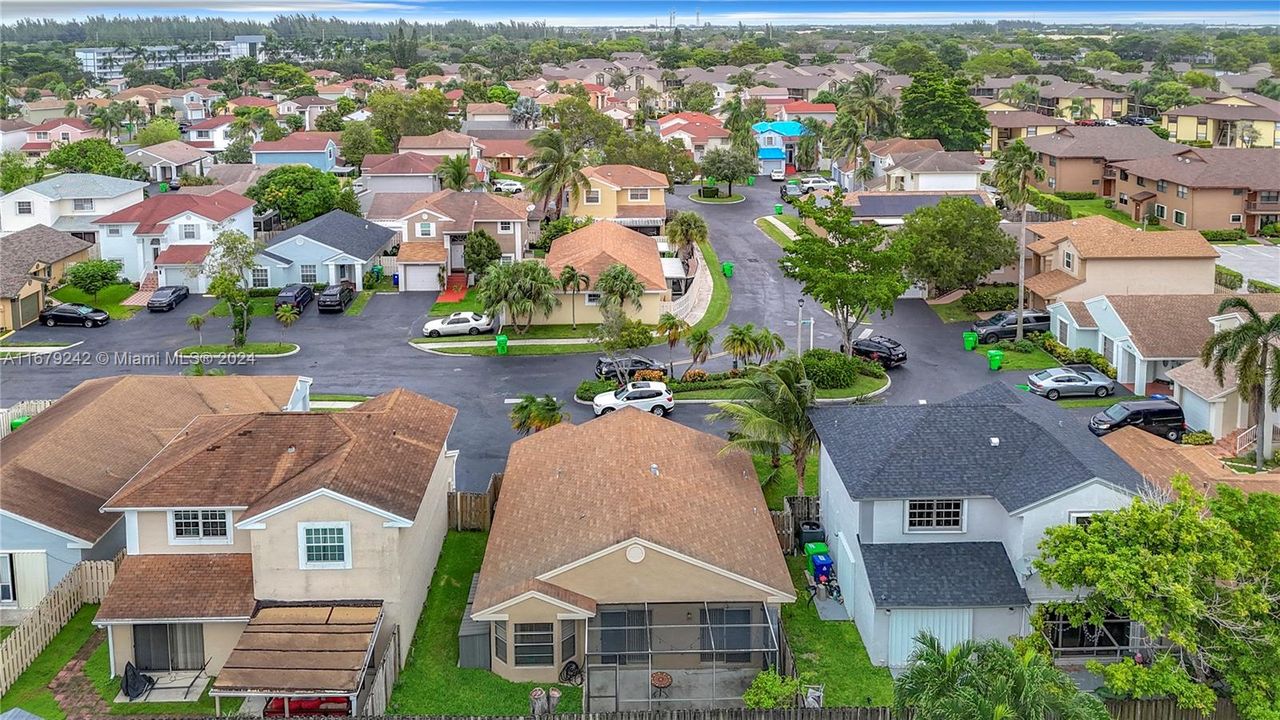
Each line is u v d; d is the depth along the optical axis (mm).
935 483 39156
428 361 73688
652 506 39375
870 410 45469
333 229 95125
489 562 39438
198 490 38062
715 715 32000
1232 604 31359
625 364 68188
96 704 35344
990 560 38562
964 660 27562
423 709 35062
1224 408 58469
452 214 97312
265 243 100875
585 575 36750
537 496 43219
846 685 36438
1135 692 31484
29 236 91438
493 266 80125
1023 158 84812
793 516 46000
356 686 32594
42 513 41125
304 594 36656
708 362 72500
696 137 161250
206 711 34938
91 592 41344
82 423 47844
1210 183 110562
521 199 120312
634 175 116938
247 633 34906
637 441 45625
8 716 29922
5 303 80688
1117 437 51281
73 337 79375
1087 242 80750
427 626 40156
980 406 42875
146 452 48062
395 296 90812
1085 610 34281
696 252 103625
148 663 37031
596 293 81312
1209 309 68250
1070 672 36844
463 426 61125
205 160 158125
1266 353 52062
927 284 88188
